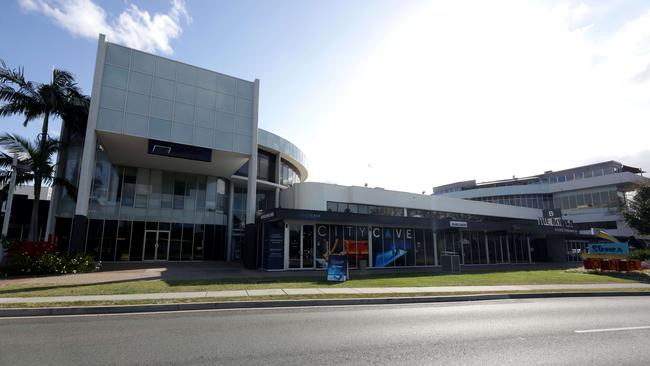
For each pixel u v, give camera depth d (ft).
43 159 66.85
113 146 71.36
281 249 69.26
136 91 67.05
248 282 47.21
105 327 24.43
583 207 189.67
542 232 109.40
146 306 30.86
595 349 20.03
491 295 41.14
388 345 20.31
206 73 74.84
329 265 52.08
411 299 37.81
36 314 28.66
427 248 90.27
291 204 97.09
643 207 130.41
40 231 105.40
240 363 16.96
